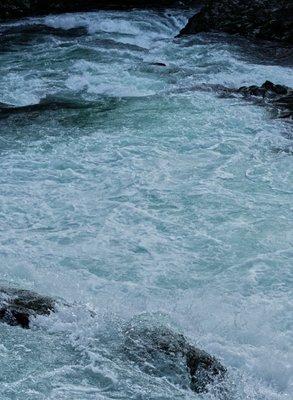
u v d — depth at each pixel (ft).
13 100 81.25
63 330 41.24
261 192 59.47
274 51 99.60
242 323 43.06
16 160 65.10
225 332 42.37
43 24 116.57
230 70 91.50
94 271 48.65
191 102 78.74
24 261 49.37
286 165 64.13
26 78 88.58
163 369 38.32
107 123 73.61
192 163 64.49
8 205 57.00
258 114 75.41
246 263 49.62
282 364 39.63
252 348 40.98
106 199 58.18
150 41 108.17
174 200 57.88
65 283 47.09
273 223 54.65
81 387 36.91
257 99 79.61
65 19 117.29
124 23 114.73
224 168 63.52
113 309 44.11
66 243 51.96
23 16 121.29
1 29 113.19
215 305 44.91
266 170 63.21
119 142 68.74
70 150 67.15
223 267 49.19
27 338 40.37
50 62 94.79
